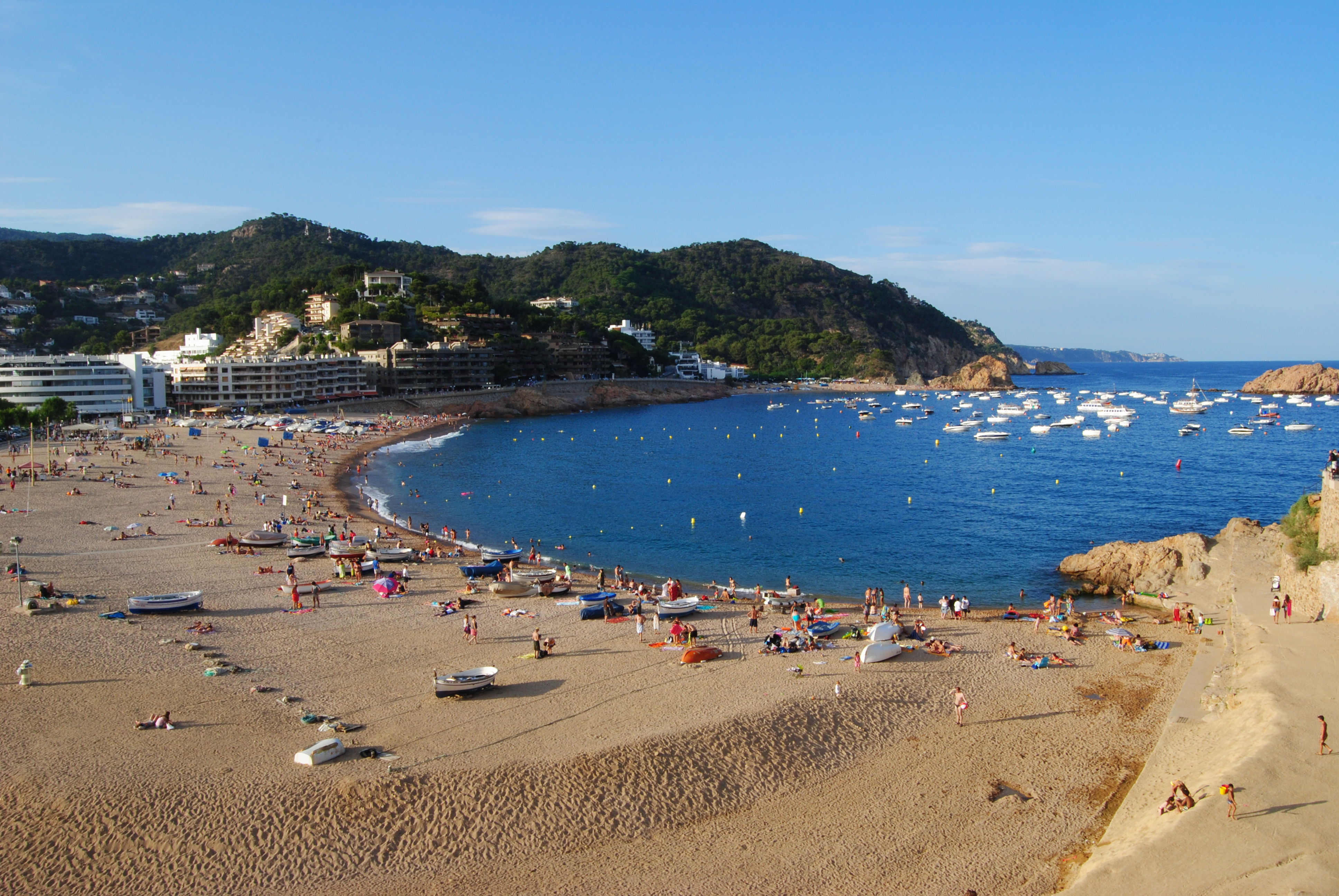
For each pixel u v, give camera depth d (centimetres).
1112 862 2767
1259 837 2812
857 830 3136
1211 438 18300
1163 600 5803
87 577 5941
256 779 3259
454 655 4588
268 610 5366
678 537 8456
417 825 3073
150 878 2822
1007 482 12281
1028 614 5603
